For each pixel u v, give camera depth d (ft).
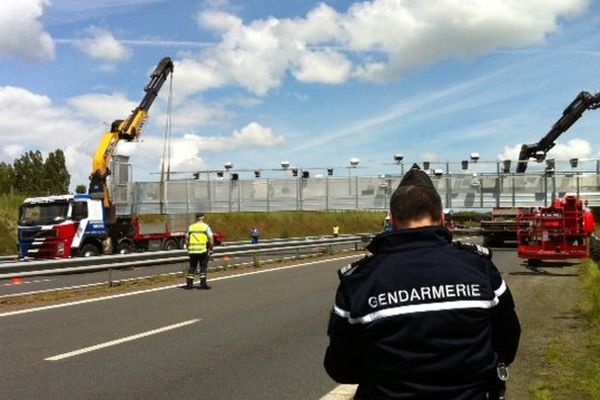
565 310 37.73
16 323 36.52
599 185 116.47
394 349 8.24
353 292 8.63
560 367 24.11
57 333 33.32
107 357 27.81
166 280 59.52
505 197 121.19
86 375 24.75
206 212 129.49
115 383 23.56
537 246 66.49
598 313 33.24
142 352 28.78
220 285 55.01
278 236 173.37
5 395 22.02
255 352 28.76
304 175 127.95
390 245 8.84
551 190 119.03
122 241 99.81
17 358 27.61
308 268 71.00
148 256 61.93
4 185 208.33
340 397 21.66
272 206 129.08
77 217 89.25
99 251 93.30
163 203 126.62
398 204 9.26
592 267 59.36
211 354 28.35
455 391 8.16
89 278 67.15
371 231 201.57
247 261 81.97
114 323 36.24
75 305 43.55
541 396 20.36
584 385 21.40
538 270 63.16
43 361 27.07
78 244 89.30
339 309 8.71
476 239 133.59
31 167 220.23
